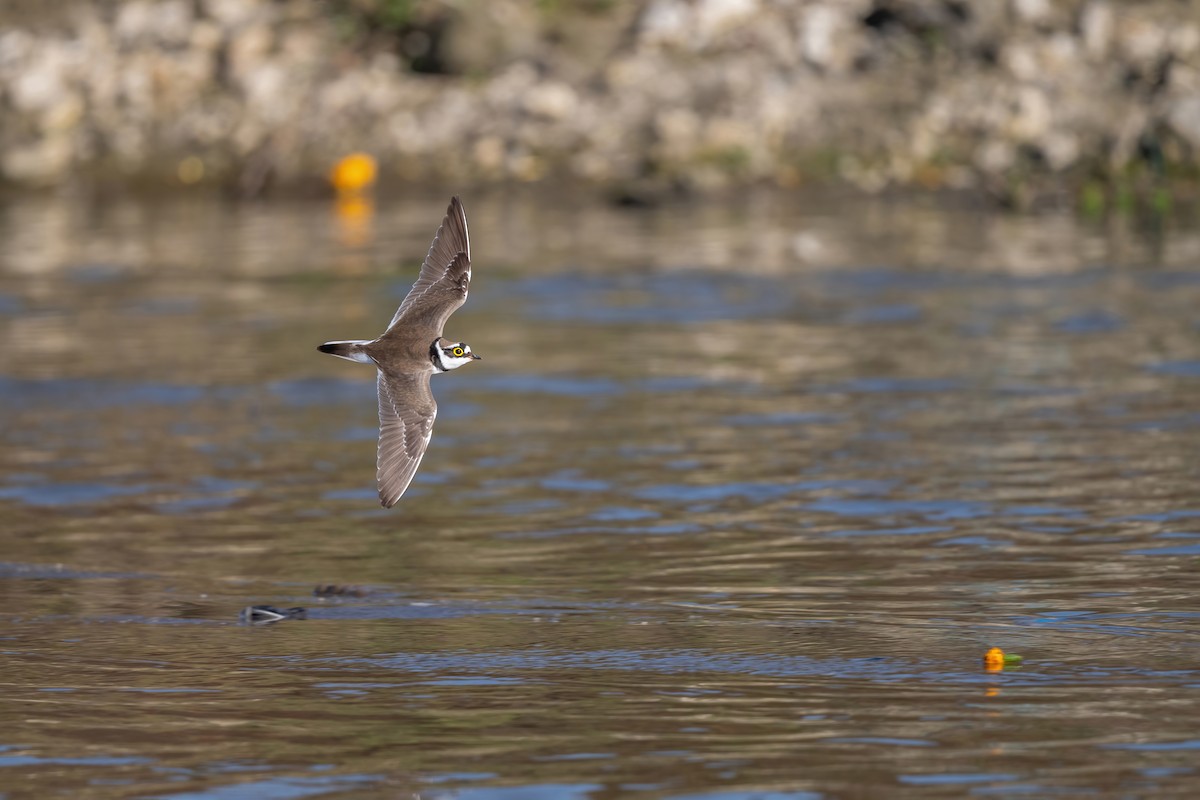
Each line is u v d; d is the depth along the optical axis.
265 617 11.80
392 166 33.59
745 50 34.22
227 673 10.62
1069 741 9.27
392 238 28.56
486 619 11.70
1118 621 11.40
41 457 16.44
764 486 15.07
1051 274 24.39
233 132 34.53
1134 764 8.93
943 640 11.06
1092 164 31.36
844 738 9.36
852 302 22.98
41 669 10.73
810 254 26.39
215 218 31.30
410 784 8.84
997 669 10.47
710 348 20.59
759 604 11.93
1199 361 19.19
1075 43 33.41
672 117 33.12
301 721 9.75
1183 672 10.35
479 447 16.61
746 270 25.31
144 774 9.00
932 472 15.34
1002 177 31.20
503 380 19.28
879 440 16.45
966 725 9.52
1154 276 23.97
